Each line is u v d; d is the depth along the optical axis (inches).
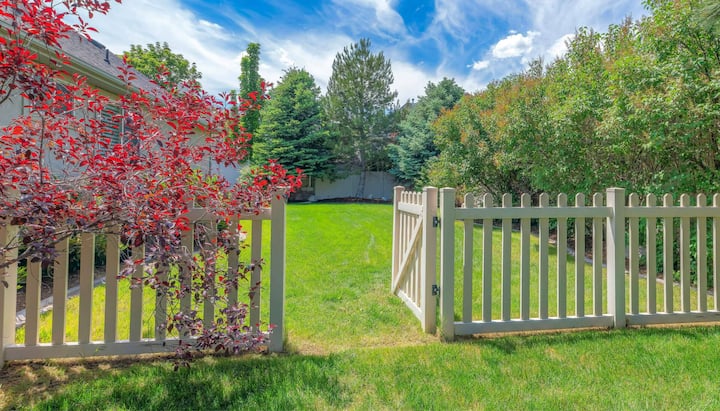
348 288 166.4
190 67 717.3
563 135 235.6
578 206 115.9
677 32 169.8
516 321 113.2
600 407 72.4
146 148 91.0
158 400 75.8
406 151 826.8
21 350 92.0
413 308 132.0
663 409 71.4
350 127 884.0
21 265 149.1
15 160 74.3
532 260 229.5
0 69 72.1
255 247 100.6
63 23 81.3
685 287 121.4
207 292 83.7
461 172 387.2
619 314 116.3
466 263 112.6
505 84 523.5
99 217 77.7
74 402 74.8
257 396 77.3
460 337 111.3
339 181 903.1
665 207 119.6
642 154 201.0
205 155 105.0
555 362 92.3
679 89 163.6
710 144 173.3
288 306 140.7
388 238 302.8
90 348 94.3
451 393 78.1
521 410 71.8
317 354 100.8
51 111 84.8
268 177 99.9
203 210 94.7
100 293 156.9
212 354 99.0
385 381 83.4
